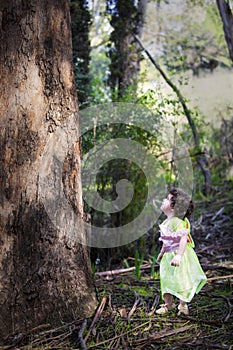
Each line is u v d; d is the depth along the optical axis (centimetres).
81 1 718
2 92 373
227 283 474
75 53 706
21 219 373
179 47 1200
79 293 390
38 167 379
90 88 688
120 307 415
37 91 379
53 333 362
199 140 856
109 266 604
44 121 383
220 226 757
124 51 768
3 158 371
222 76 1153
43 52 382
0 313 361
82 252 403
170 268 407
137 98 625
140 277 516
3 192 371
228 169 1032
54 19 387
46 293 375
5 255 368
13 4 373
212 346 334
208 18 1206
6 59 373
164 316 397
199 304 426
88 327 368
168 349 334
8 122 373
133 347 338
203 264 552
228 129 1046
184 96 824
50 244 382
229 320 379
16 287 368
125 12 761
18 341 349
